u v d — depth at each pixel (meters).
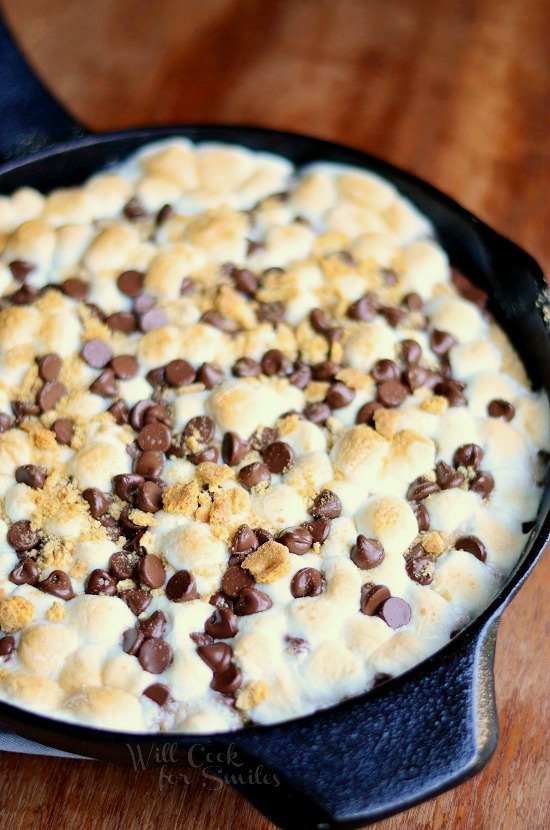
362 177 0.58
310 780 0.42
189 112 0.69
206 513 0.48
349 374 0.51
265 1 0.75
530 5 0.75
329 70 0.71
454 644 0.45
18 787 0.49
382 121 0.69
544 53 0.73
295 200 0.57
